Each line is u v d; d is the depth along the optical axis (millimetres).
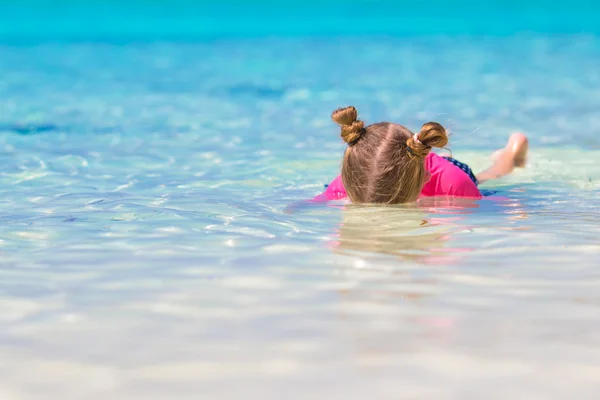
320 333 6184
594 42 62500
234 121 24000
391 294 7180
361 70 42562
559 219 10539
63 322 6527
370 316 6578
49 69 43594
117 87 34625
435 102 29016
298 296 7133
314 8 94750
